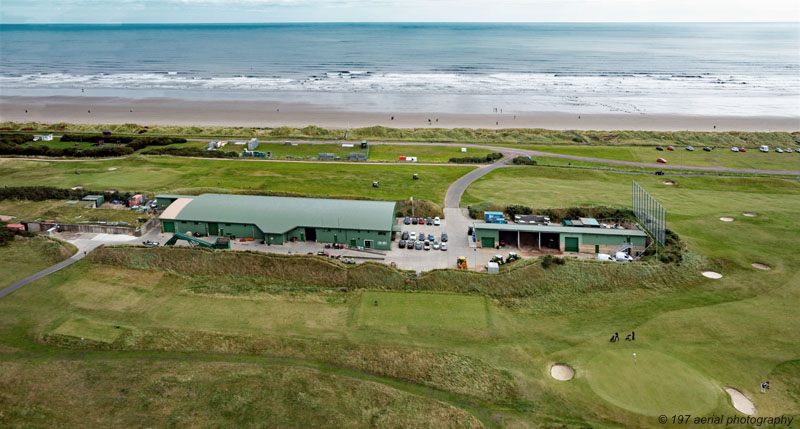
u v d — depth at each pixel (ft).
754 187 362.74
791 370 163.43
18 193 309.42
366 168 396.78
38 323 188.34
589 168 406.00
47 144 464.24
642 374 161.58
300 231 262.47
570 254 257.55
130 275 227.61
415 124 629.10
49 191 315.17
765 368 164.76
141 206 297.74
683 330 187.42
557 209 306.55
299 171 383.86
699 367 165.27
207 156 423.64
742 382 158.40
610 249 259.60
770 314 196.65
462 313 201.26
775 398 151.33
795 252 247.91
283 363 169.68
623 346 178.19
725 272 231.91
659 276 228.43
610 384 157.58
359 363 170.40
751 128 625.41
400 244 261.03
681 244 254.68
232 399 150.10
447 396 157.48
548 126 628.28
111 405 147.13
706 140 518.37
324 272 231.71
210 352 174.81
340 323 193.36
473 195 338.54
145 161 401.90
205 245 252.01
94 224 271.28
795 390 154.61
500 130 555.69
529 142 505.66
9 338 179.01
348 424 142.72
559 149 472.44
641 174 392.68
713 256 244.22
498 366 168.45
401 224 291.79
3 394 149.89
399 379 164.76
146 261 237.45
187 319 193.67
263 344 178.19
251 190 326.24
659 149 471.21
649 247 254.88
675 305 206.90
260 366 166.50
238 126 606.55
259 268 235.61
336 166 401.70
